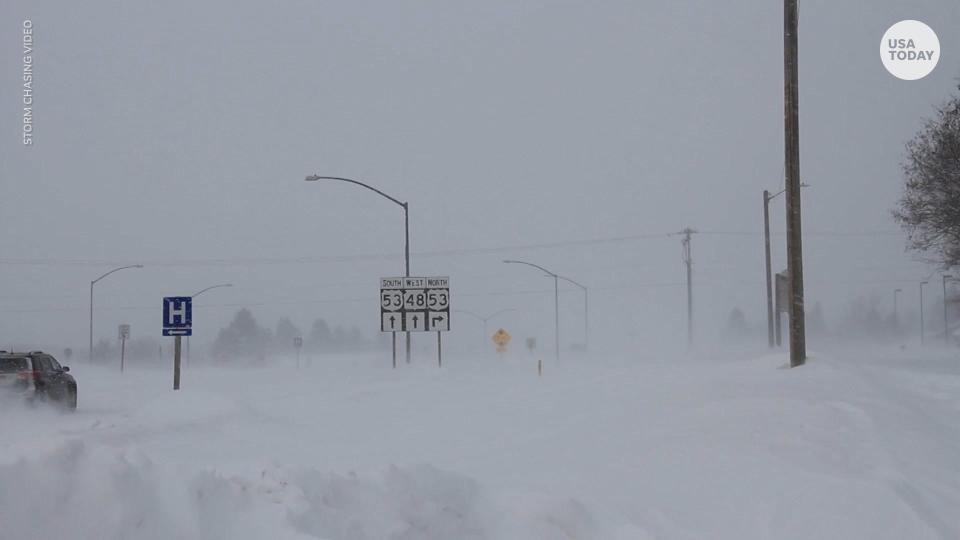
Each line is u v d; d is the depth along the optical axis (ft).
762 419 47.01
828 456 37.47
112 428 43.52
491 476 35.22
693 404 55.93
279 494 24.06
